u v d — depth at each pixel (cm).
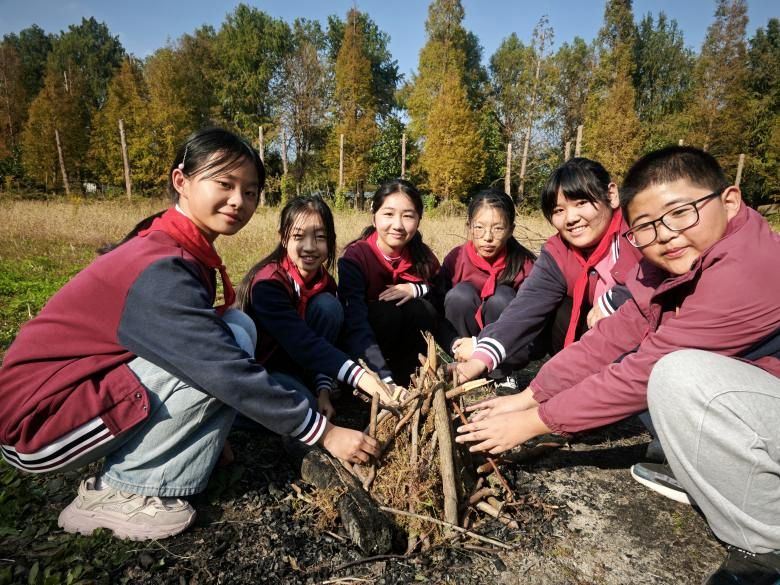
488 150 2711
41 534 174
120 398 160
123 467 171
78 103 2934
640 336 200
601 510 205
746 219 158
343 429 191
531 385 210
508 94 2847
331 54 3675
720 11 2378
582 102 2702
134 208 1480
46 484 204
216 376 160
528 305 271
